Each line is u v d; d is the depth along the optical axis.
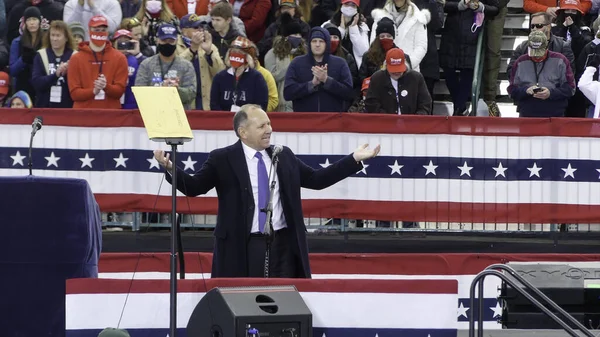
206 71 28.19
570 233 26.70
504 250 26.62
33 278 17.02
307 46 28.11
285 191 19.31
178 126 17.02
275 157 19.22
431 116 26.03
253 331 15.59
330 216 26.03
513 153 26.12
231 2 31.42
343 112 28.11
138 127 25.98
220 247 19.52
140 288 16.98
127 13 30.48
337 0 31.53
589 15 32.47
